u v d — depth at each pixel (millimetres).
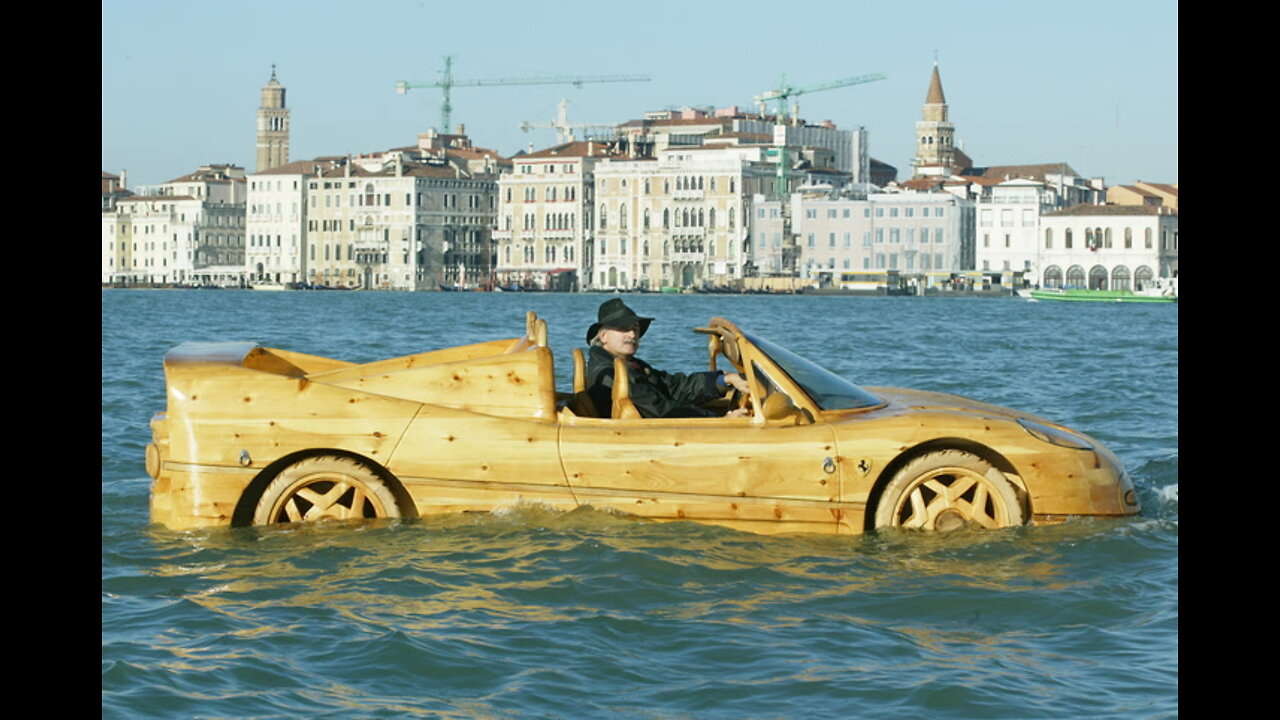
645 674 8812
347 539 12031
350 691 8453
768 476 12352
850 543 12141
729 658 9125
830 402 12961
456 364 12758
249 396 12508
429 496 12469
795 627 9812
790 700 8352
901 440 12438
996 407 13898
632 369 13281
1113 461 13062
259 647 9242
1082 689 8539
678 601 10383
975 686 8531
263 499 12438
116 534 12430
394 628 9633
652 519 12430
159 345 43625
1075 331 71938
